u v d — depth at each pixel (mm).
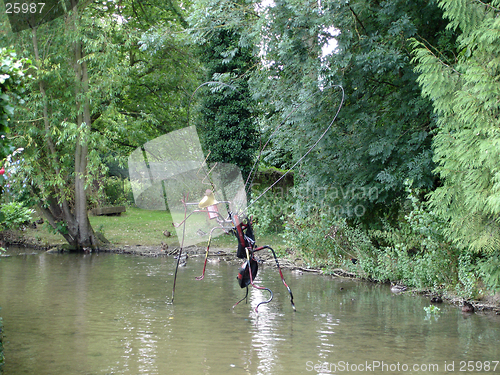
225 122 17375
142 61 19484
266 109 17062
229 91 15992
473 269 8180
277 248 13539
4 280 9531
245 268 6574
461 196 7219
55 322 6340
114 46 14898
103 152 15805
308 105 10617
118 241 16531
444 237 8039
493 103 6719
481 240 6840
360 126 10719
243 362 4832
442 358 5008
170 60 19234
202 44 16156
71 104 14477
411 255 10312
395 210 11242
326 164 11453
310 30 10094
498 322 6570
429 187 9242
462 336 5848
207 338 5668
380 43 10023
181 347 5312
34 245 15594
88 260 12852
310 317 6754
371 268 9859
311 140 11344
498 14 7027
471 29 7355
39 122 14422
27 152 13883
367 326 6297
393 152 10141
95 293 8320
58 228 14734
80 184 15078
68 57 14609
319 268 11141
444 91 7359
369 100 11180
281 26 10477
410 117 10125
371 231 11008
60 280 9586
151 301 7699
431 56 7613
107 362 4777
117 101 17609
